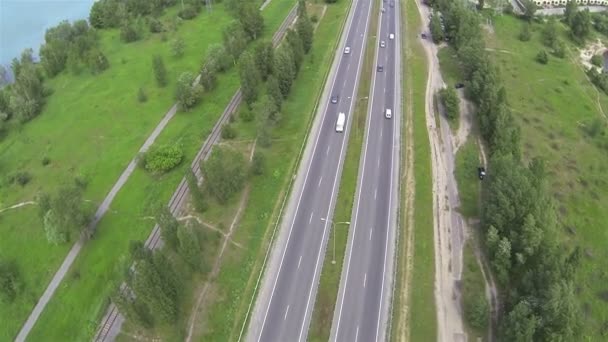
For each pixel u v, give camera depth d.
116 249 100.50
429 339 83.56
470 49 150.88
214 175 100.94
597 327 89.81
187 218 105.12
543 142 132.25
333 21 194.38
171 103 146.12
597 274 99.25
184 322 85.56
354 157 121.69
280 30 188.62
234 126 132.88
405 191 112.12
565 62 179.12
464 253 98.62
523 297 82.38
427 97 147.88
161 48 182.00
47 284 96.12
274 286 91.69
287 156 120.69
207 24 199.38
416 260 96.31
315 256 97.00
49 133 139.38
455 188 114.00
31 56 194.75
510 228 93.62
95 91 158.12
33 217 110.88
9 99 151.50
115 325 86.19
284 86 139.38
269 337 83.75
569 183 119.50
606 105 156.00
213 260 96.12
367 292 90.25
